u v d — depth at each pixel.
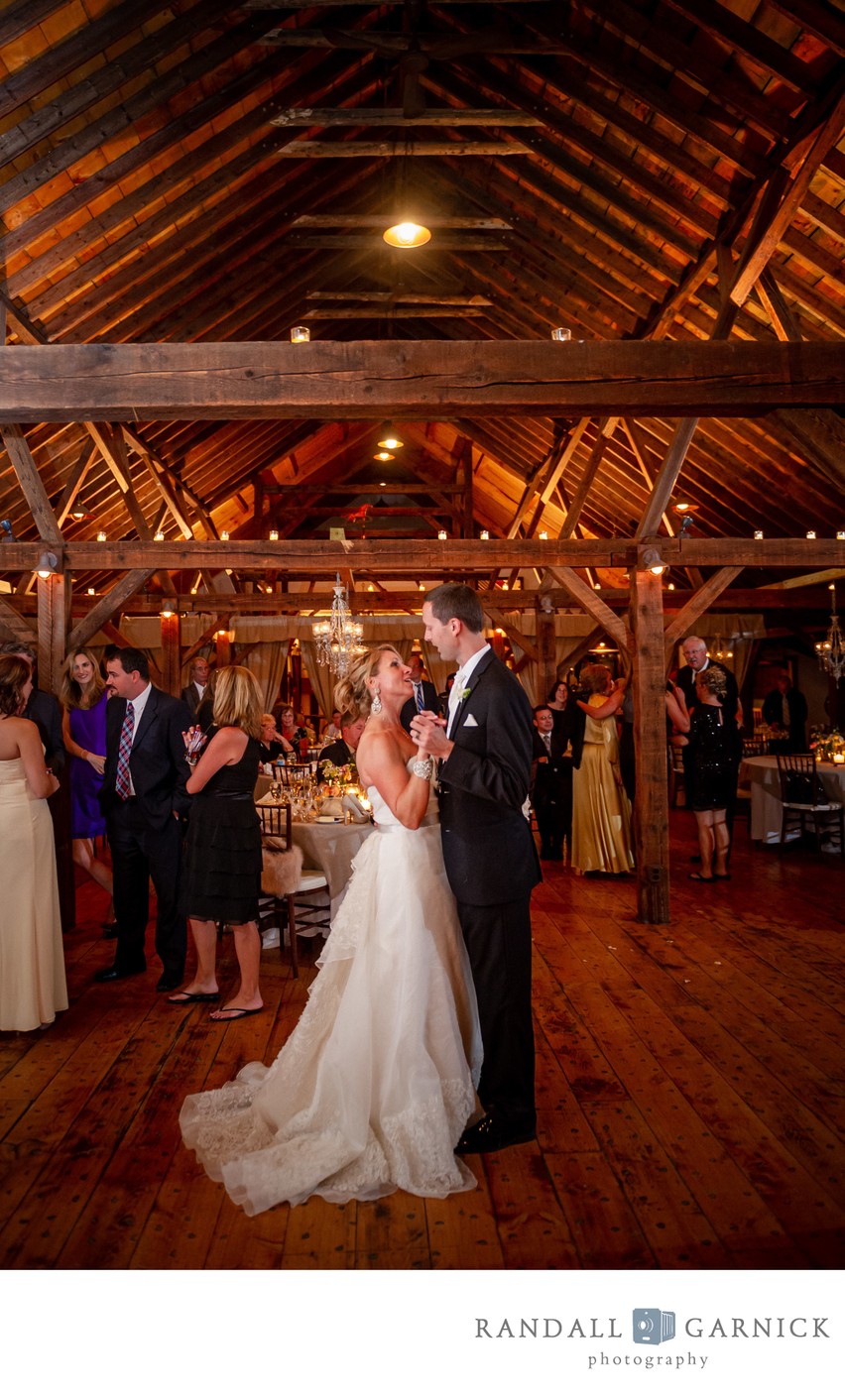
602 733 6.27
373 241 7.05
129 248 5.41
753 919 5.04
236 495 12.17
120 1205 2.17
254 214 6.29
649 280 6.27
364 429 12.59
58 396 3.30
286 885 4.07
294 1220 2.11
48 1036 3.32
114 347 3.31
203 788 3.49
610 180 5.62
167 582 9.84
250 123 5.25
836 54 4.03
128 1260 1.93
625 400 3.43
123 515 9.77
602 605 5.54
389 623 11.95
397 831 2.43
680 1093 2.79
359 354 3.37
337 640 10.18
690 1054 3.11
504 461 11.09
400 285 8.02
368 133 6.47
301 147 5.59
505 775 2.23
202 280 6.46
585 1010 3.56
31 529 8.30
